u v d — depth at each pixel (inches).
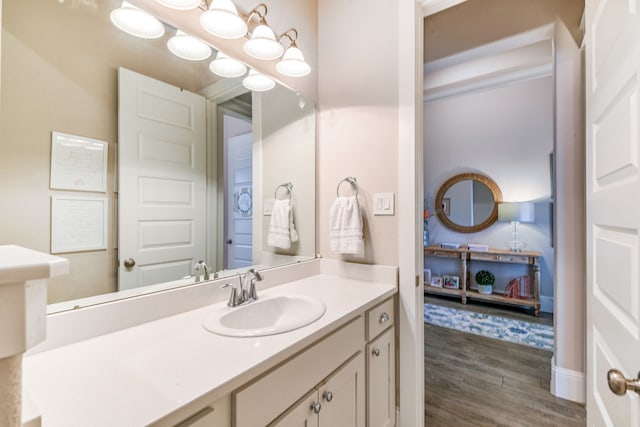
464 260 147.7
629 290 24.4
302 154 67.0
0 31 27.8
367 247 62.9
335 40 68.6
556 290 73.4
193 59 47.1
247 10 54.1
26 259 12.7
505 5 80.0
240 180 54.9
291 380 33.2
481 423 62.6
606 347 30.0
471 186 156.6
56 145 33.7
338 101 67.8
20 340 11.6
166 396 23.2
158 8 42.2
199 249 48.2
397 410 58.6
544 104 138.8
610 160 28.6
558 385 71.5
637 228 22.9
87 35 36.1
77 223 35.2
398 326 58.7
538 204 140.7
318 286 57.5
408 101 57.9
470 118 156.3
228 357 29.5
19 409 11.6
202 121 48.8
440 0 56.9
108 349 31.2
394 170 59.7
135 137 40.7
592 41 34.5
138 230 40.8
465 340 104.0
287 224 63.4
